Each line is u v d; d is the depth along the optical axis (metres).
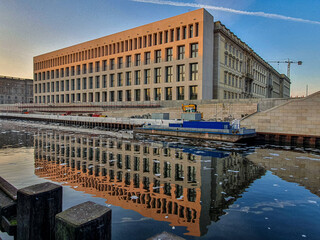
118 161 13.43
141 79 50.56
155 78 48.94
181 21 44.25
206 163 13.13
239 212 6.66
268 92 87.19
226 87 50.56
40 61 78.56
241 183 9.48
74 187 8.68
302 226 5.88
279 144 21.75
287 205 7.23
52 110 66.88
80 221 3.27
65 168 11.73
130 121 34.16
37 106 72.25
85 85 64.44
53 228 4.48
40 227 4.30
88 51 62.81
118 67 55.72
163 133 26.00
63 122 45.59
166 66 46.72
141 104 47.84
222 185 9.17
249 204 7.27
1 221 5.15
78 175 10.39
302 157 15.20
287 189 8.79
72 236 3.21
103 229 3.51
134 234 5.32
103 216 3.51
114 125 36.38
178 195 7.96
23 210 4.30
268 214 6.55
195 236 5.31
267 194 8.21
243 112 30.56
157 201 7.37
